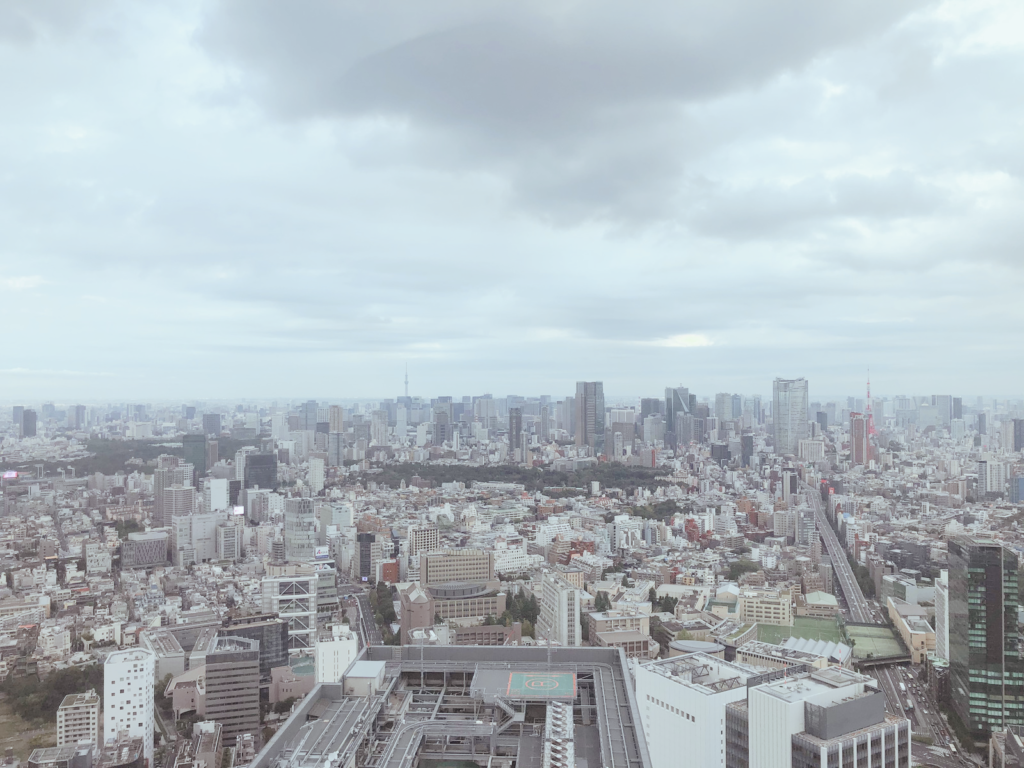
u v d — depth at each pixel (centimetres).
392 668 12838
